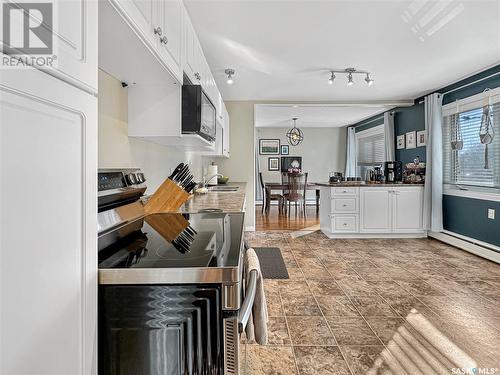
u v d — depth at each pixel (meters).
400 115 5.95
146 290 0.82
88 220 0.72
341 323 2.20
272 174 9.35
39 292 0.56
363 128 7.96
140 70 1.52
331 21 2.57
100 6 0.90
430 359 1.78
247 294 0.88
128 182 1.56
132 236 1.26
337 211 4.91
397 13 2.45
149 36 1.20
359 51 3.24
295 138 8.65
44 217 0.57
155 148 2.37
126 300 0.81
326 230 5.17
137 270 0.81
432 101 4.66
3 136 0.48
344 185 4.90
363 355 1.82
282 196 7.62
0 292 0.48
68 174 0.64
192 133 1.86
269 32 2.76
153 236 1.26
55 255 0.60
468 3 2.31
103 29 1.06
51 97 0.59
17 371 0.51
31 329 0.54
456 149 4.38
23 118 0.52
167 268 0.82
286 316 2.30
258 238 4.94
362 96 5.25
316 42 2.99
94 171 0.75
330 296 2.66
